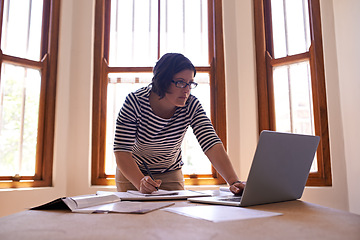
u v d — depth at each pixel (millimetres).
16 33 2531
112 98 2779
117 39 2857
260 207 884
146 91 1468
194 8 2877
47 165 2557
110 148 2740
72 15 2771
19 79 2514
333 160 2236
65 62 2689
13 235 565
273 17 2674
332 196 2213
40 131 2572
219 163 1357
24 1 2590
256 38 2672
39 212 816
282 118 2547
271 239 523
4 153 2400
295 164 988
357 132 2107
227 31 2752
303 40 2506
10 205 2254
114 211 797
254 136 2572
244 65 2680
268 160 881
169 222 667
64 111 2646
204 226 625
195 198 1044
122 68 2797
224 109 2709
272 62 2623
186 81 1377
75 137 2658
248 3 2719
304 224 642
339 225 632
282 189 980
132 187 1579
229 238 529
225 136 2676
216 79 2748
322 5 2373
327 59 2314
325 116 2324
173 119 1471
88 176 2617
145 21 2867
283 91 2564
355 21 2145
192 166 2723
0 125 2393
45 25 2686
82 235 560
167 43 2842
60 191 2553
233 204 911
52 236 555
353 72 2150
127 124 1405
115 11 2885
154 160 1599
